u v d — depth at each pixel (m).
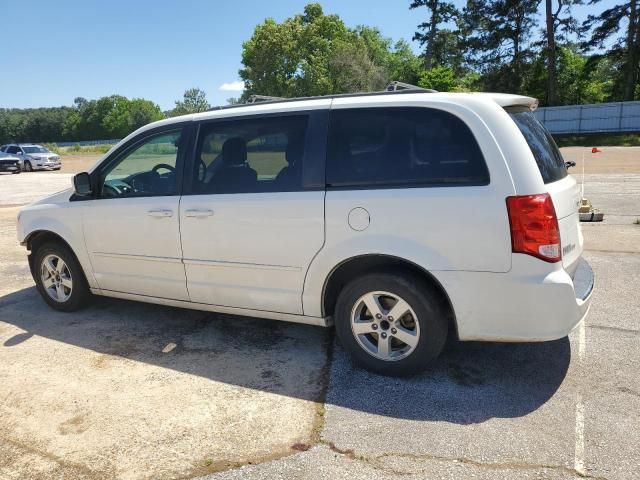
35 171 28.56
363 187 3.37
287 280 3.69
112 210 4.40
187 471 2.63
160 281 4.29
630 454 2.62
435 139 3.23
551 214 3.00
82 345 4.22
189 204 3.99
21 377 3.68
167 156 4.21
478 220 3.05
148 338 4.33
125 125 116.44
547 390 3.27
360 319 3.55
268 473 2.59
